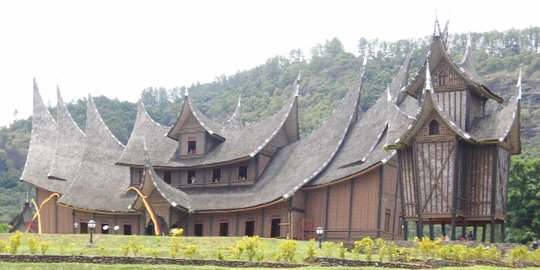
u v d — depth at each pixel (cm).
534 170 5934
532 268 2758
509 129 3888
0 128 14062
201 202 5466
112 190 5962
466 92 4075
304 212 5025
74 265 2822
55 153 6456
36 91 6844
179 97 16838
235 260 3003
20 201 10875
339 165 4922
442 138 3909
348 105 5400
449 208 3838
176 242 3362
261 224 5144
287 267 2864
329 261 2959
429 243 3120
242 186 5522
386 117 4816
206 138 5819
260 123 5831
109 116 13150
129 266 2794
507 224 5984
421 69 4219
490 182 3931
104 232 5788
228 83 16538
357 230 4653
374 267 2808
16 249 3109
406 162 4047
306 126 10631
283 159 5544
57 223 6119
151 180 5200
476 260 3041
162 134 6266
